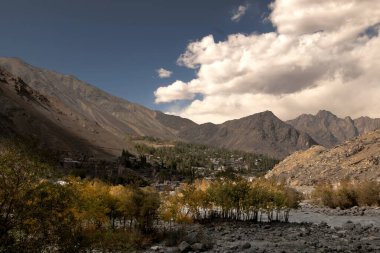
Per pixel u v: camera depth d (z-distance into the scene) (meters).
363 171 117.94
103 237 23.80
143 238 36.12
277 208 59.38
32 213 15.71
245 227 50.88
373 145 133.12
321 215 67.50
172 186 161.62
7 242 15.20
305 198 97.94
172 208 51.34
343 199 79.50
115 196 41.94
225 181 66.12
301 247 33.62
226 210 60.28
